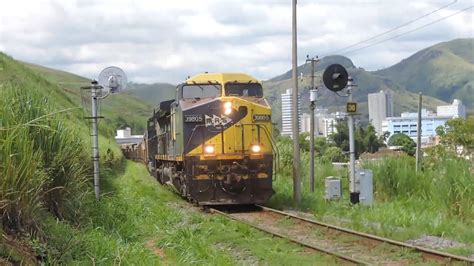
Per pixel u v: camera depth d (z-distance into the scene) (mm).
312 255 10344
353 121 16578
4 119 7918
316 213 16062
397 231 12547
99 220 11562
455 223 13328
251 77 19578
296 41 19359
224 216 15734
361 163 21281
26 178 7723
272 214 16422
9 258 6367
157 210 15625
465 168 15945
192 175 17891
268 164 18203
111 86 14320
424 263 9484
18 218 7578
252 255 10555
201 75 19359
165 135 23688
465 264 9133
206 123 18047
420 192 17906
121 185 21219
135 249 9406
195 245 10703
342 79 16125
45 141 10094
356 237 11859
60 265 7387
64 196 10484
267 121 18469
